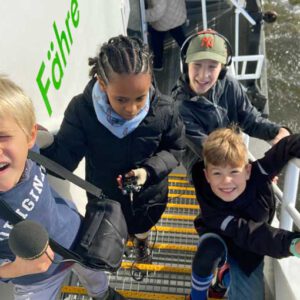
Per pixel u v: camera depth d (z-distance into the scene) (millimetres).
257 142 4051
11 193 1278
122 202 2078
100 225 1663
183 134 2047
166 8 4742
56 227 1511
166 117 1871
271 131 2541
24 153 1226
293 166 1968
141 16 4680
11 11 1715
